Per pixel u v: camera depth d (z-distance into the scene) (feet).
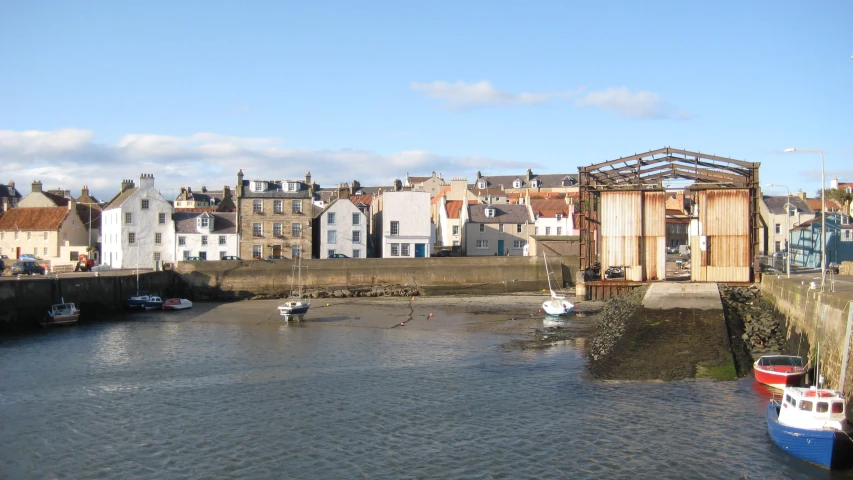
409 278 274.36
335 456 86.48
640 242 218.59
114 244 299.58
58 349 156.25
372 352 150.61
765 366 113.19
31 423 101.04
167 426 99.14
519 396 111.45
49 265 272.72
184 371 133.28
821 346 106.22
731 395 108.17
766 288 184.24
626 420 97.60
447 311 219.61
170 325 194.49
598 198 252.62
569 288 281.74
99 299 217.56
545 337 166.81
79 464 85.30
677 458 83.71
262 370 133.59
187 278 262.88
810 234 268.21
